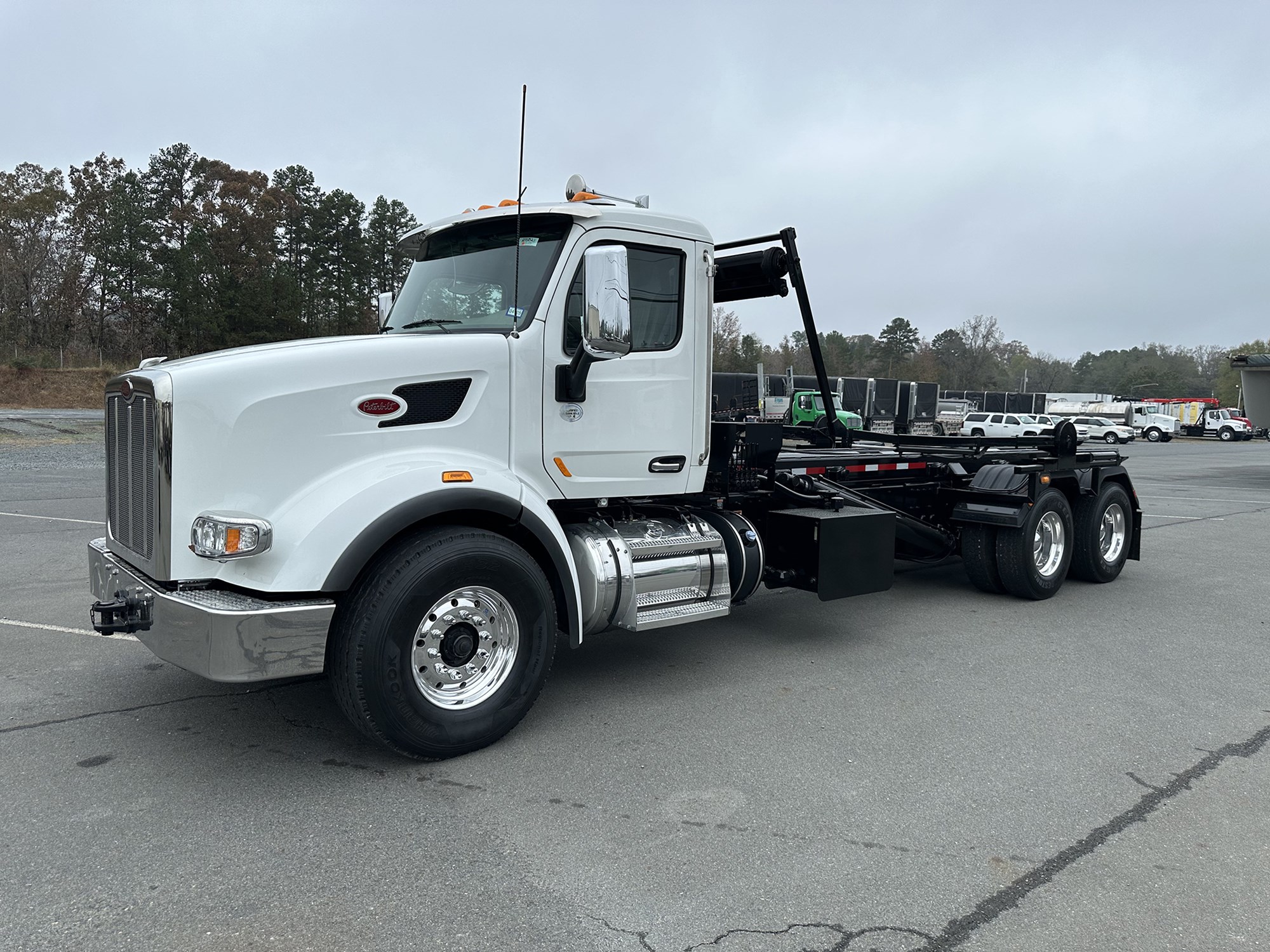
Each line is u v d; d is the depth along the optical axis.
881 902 2.80
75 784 3.62
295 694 4.76
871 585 5.78
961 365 110.06
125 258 56.53
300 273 61.88
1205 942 2.61
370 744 4.08
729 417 6.43
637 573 4.61
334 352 3.80
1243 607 7.17
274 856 3.05
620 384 4.63
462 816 3.37
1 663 5.23
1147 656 5.68
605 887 2.87
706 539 4.97
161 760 3.88
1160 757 4.01
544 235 4.49
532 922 2.66
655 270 4.79
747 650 5.77
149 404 3.59
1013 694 4.89
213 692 4.77
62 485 15.24
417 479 3.76
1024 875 2.97
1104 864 3.05
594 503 4.84
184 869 2.96
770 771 3.81
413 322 4.77
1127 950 2.56
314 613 3.49
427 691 3.83
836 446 7.47
